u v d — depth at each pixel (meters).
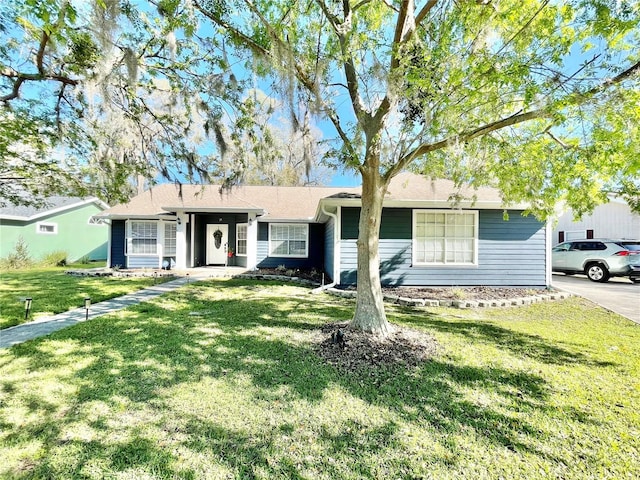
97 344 4.27
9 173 5.43
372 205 4.51
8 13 3.21
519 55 3.39
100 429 2.45
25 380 3.22
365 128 4.11
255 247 12.89
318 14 4.93
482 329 5.18
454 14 3.63
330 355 3.89
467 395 3.01
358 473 2.04
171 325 5.19
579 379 3.34
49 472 2.02
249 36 4.46
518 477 2.01
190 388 3.08
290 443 2.32
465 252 8.87
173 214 12.98
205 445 2.28
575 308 6.83
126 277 11.12
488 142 4.96
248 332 4.82
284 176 5.82
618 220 14.84
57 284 9.29
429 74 3.40
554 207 5.56
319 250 13.57
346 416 2.65
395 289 8.44
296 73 4.38
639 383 3.25
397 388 3.13
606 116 3.40
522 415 2.69
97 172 5.45
